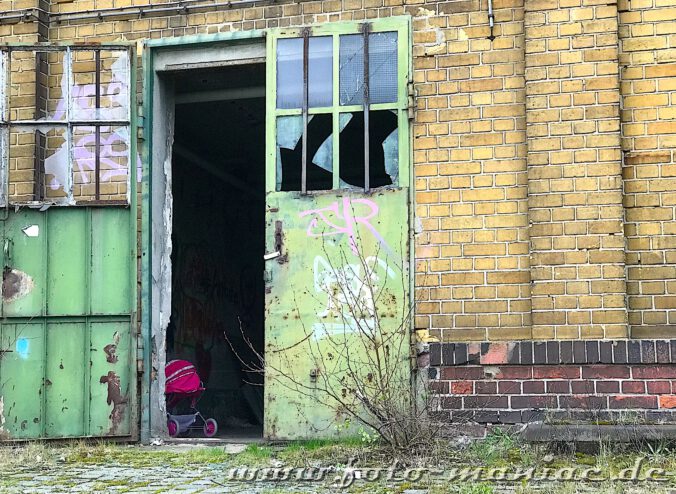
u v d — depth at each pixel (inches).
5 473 234.5
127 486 212.2
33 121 301.1
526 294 271.0
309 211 286.0
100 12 311.0
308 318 281.9
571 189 269.0
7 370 290.0
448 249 277.3
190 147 458.9
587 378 262.8
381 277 278.7
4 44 302.8
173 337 430.6
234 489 207.2
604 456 233.0
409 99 282.7
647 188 270.2
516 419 265.1
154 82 309.4
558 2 275.7
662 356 258.1
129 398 290.0
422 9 287.6
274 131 291.3
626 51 276.1
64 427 287.7
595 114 270.1
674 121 271.0
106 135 301.9
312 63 291.9
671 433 241.1
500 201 276.1
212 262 495.8
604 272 264.2
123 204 295.3
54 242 295.1
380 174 284.2
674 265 265.9
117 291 293.1
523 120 277.6
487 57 281.7
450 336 273.7
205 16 303.6
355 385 271.4
